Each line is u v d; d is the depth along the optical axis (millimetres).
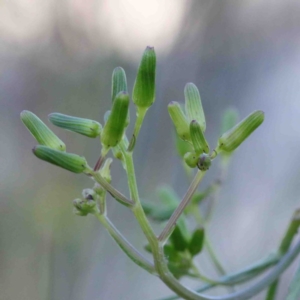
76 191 457
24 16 521
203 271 510
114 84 251
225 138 251
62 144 254
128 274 480
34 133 253
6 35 523
